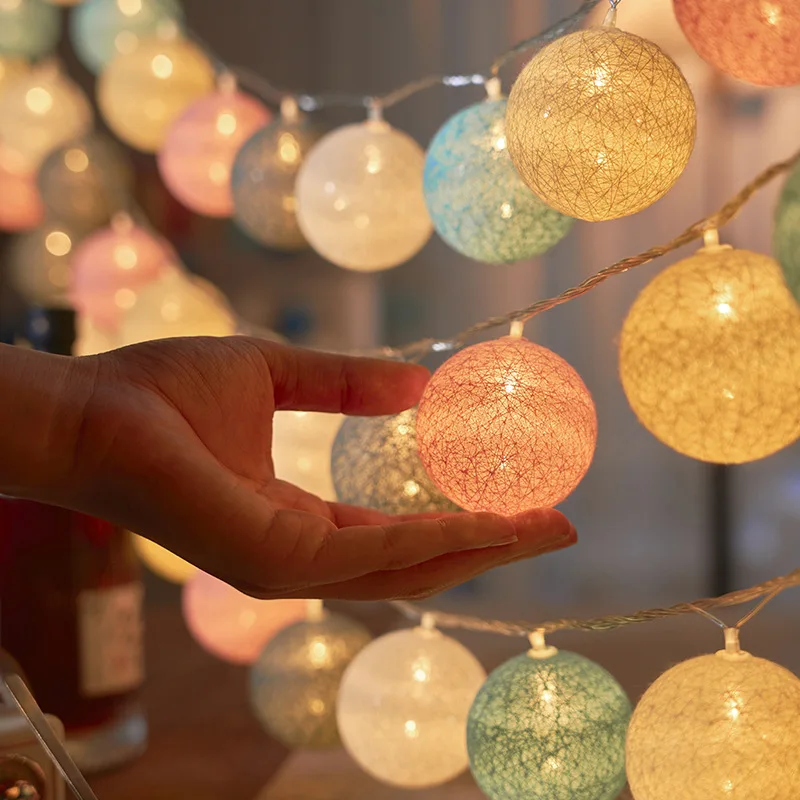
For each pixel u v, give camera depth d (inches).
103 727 28.6
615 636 35.5
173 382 21.9
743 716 19.9
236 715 31.8
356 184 26.0
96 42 38.3
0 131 39.3
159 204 53.7
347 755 29.5
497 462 20.6
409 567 21.4
